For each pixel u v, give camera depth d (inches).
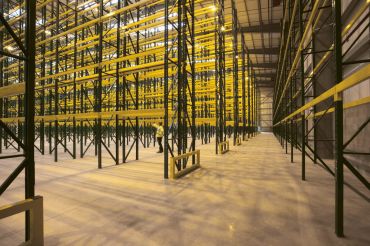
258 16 999.0
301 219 150.6
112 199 193.3
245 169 318.0
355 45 279.0
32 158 122.0
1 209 101.2
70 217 155.9
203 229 137.1
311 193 206.7
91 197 199.2
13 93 133.4
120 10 327.3
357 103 168.2
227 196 199.5
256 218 152.6
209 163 367.9
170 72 392.5
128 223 145.9
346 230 134.7
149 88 753.0
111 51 569.0
